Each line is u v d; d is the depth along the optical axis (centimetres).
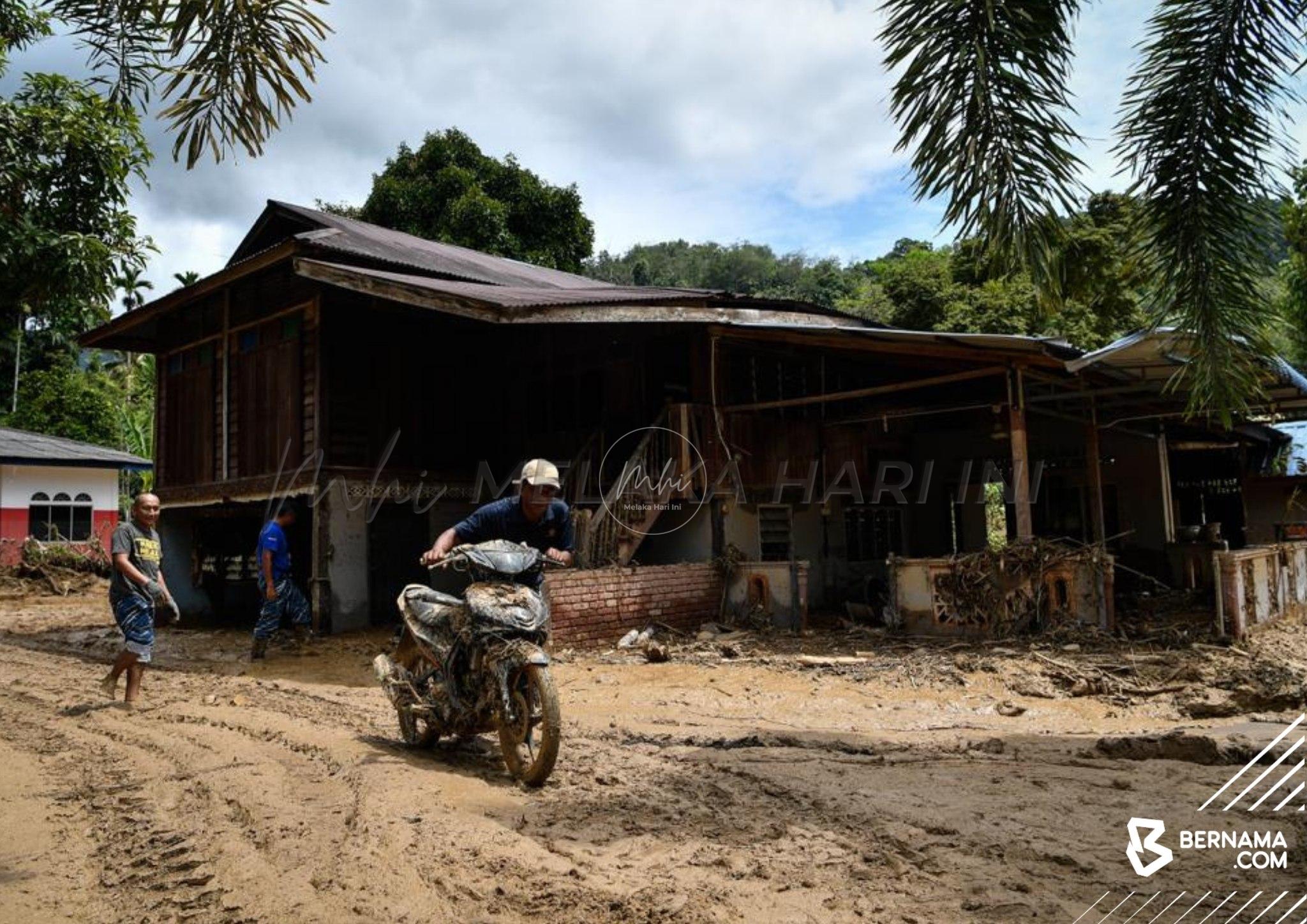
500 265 1928
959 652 945
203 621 1565
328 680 945
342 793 486
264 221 1656
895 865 351
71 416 3534
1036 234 471
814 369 1530
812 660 930
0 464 2494
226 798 478
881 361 1441
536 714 498
